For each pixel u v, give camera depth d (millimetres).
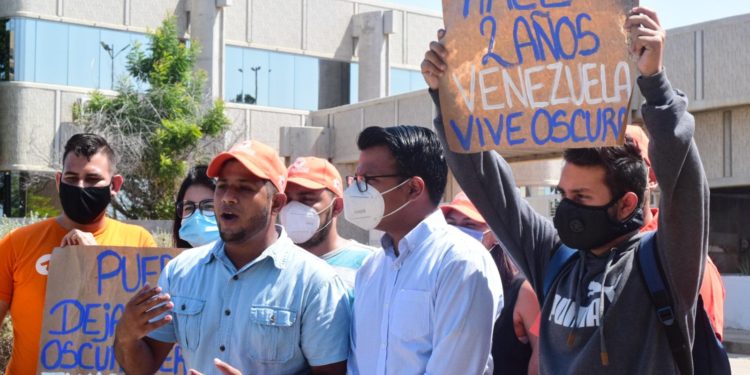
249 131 33469
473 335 3496
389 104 30312
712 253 21797
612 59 3164
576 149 3283
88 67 30844
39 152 29688
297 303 3637
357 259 5230
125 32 31641
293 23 35094
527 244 3654
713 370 3186
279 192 3744
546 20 3268
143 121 27750
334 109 33062
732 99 20250
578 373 3143
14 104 29562
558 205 3375
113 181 5184
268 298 3621
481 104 3398
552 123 3266
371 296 3760
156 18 32406
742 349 15688
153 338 3703
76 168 4910
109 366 4691
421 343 3578
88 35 30891
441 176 3930
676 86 21359
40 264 4855
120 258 4770
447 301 3518
